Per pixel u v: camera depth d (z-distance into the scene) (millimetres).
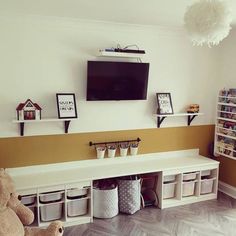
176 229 3018
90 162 3529
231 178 3947
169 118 3900
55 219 3084
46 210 3021
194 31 1611
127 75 3443
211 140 4188
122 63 3385
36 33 3096
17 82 3088
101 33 3369
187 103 3980
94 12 2842
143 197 3676
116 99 3461
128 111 3660
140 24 3385
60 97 3246
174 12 2801
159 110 3688
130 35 3512
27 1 2479
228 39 3906
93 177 3137
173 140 3969
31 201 2961
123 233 2934
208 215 3334
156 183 3578
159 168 3457
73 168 3441
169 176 3592
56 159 3363
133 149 3670
